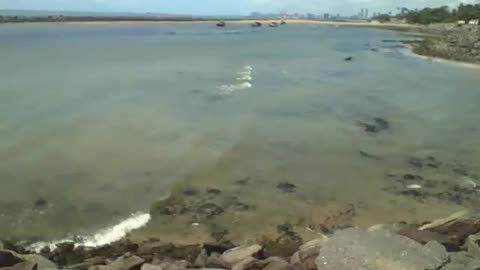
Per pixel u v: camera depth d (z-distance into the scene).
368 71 38.69
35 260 8.37
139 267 8.21
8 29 106.56
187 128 18.69
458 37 75.12
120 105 22.41
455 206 12.27
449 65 44.25
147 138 17.25
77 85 27.72
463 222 10.13
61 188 12.78
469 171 14.84
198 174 14.04
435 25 132.25
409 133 18.92
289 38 89.81
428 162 15.61
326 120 20.69
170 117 20.38
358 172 14.62
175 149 16.14
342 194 12.95
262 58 48.34
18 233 10.41
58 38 77.44
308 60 46.97
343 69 39.81
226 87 28.50
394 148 17.03
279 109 22.61
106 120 19.50
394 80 33.50
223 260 8.54
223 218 11.45
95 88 26.86
